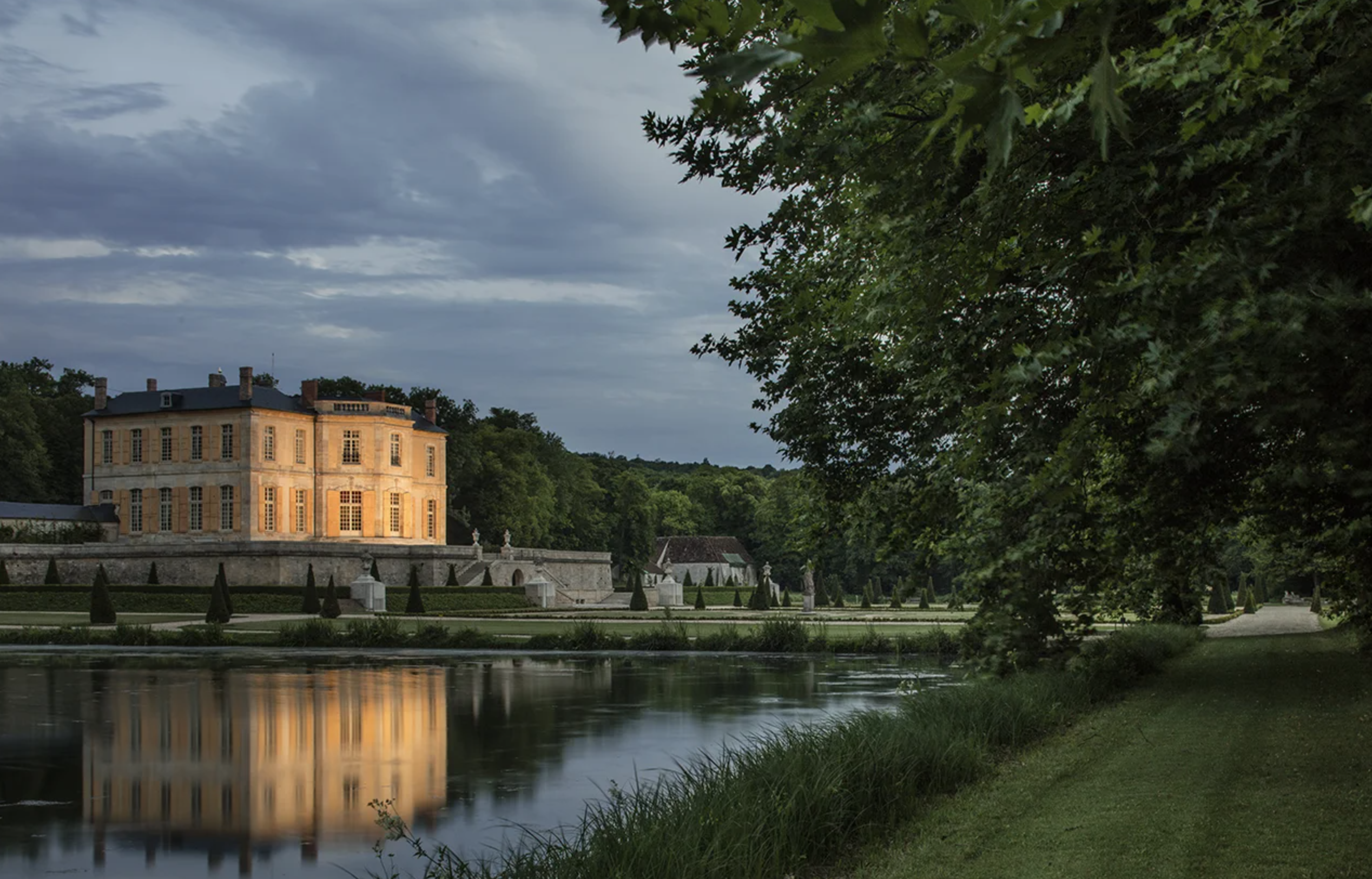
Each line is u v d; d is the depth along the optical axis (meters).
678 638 48.88
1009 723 16.36
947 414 15.19
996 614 19.89
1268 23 6.75
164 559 87.44
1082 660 22.39
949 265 10.19
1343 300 6.50
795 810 10.91
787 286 15.82
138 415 99.44
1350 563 19.62
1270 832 10.55
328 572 88.44
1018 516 17.33
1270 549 24.09
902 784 12.46
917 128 9.20
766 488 168.38
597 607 96.44
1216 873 9.35
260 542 85.94
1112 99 2.80
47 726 26.72
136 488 99.19
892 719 15.52
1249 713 18.53
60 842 16.31
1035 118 7.08
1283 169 8.08
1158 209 9.03
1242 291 7.09
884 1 2.49
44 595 77.75
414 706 29.66
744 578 156.12
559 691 32.72
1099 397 8.27
